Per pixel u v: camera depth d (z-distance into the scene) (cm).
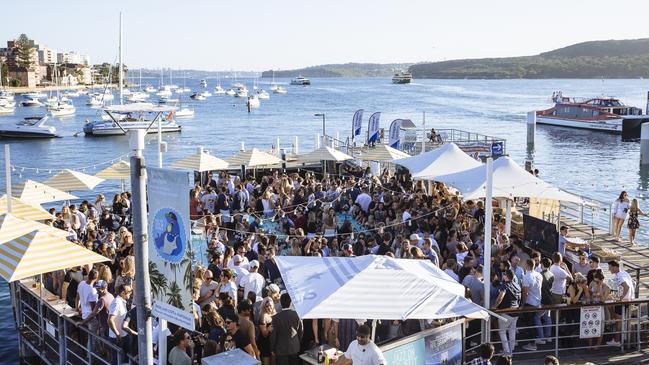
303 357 1075
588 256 1560
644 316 1347
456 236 1678
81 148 7544
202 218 2236
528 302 1263
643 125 5703
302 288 948
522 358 1250
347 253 1476
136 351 1194
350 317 873
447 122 10231
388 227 1930
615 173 5528
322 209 2236
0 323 2058
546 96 19800
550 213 2114
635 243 2036
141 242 809
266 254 1482
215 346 1027
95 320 1310
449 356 1116
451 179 1838
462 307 912
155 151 7044
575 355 1263
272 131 9369
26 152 7194
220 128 9906
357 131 4272
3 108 12712
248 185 2731
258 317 1123
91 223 1959
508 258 1422
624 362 1230
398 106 14862
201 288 1276
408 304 902
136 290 816
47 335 1523
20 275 1177
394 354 1032
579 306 1236
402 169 3350
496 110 13188
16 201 1869
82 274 1456
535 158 6444
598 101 8569
